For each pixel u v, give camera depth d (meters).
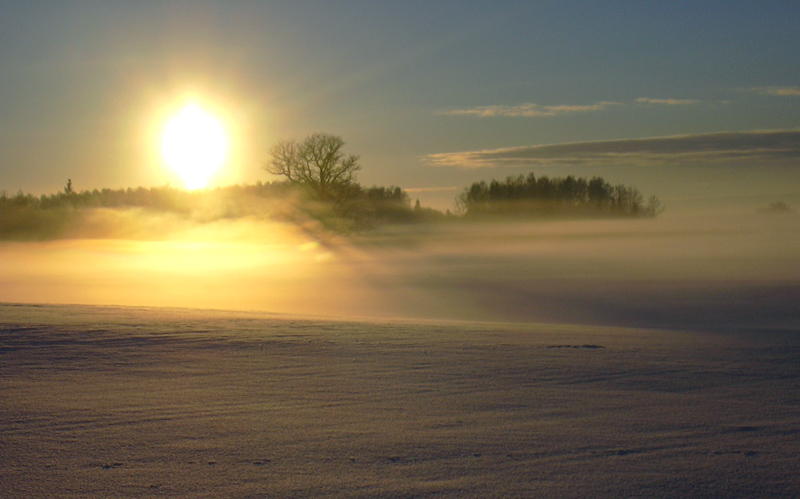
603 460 5.32
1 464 5.20
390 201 113.94
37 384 8.28
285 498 4.53
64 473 5.00
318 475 4.96
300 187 96.25
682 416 6.79
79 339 11.96
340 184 95.69
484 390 8.07
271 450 5.57
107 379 8.64
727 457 5.40
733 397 7.72
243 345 11.70
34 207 115.56
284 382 8.52
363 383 8.48
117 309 17.98
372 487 4.72
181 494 4.60
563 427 6.33
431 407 7.16
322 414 6.84
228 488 4.71
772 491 4.65
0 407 7.06
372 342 12.34
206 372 9.20
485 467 5.15
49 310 17.16
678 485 4.76
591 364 9.98
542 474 4.99
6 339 11.80
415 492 4.62
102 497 4.55
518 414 6.86
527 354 10.99
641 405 7.29
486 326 16.61
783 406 7.25
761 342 13.17
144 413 6.84
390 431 6.18
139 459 5.34
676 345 12.48
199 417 6.68
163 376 8.88
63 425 6.34
